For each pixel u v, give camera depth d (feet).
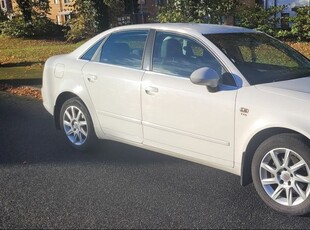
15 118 25.52
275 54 15.76
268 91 12.95
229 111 13.34
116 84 16.75
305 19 51.31
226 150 13.66
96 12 64.75
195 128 14.29
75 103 18.85
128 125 16.60
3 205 13.94
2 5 131.75
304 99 12.30
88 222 12.66
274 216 12.67
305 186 12.32
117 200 14.07
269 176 13.03
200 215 12.89
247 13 54.08
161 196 14.28
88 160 17.99
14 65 48.08
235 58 14.42
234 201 13.75
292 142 12.14
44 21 76.79
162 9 50.34
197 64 14.79
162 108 15.15
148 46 16.35
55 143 20.44
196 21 46.34
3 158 18.52
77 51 19.42
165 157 18.06
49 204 13.92
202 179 15.62
